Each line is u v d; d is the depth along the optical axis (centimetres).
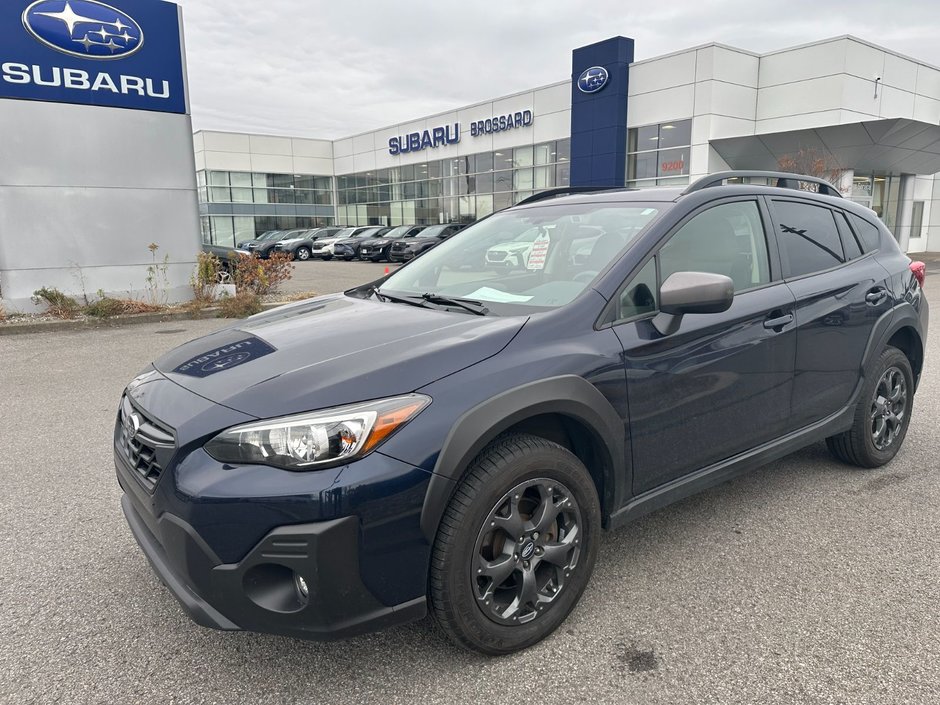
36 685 226
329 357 234
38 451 460
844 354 353
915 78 2500
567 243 304
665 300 253
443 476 207
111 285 1162
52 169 1089
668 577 286
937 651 234
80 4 1073
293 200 4381
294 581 204
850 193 2255
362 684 224
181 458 210
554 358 238
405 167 3884
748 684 220
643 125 2606
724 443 298
